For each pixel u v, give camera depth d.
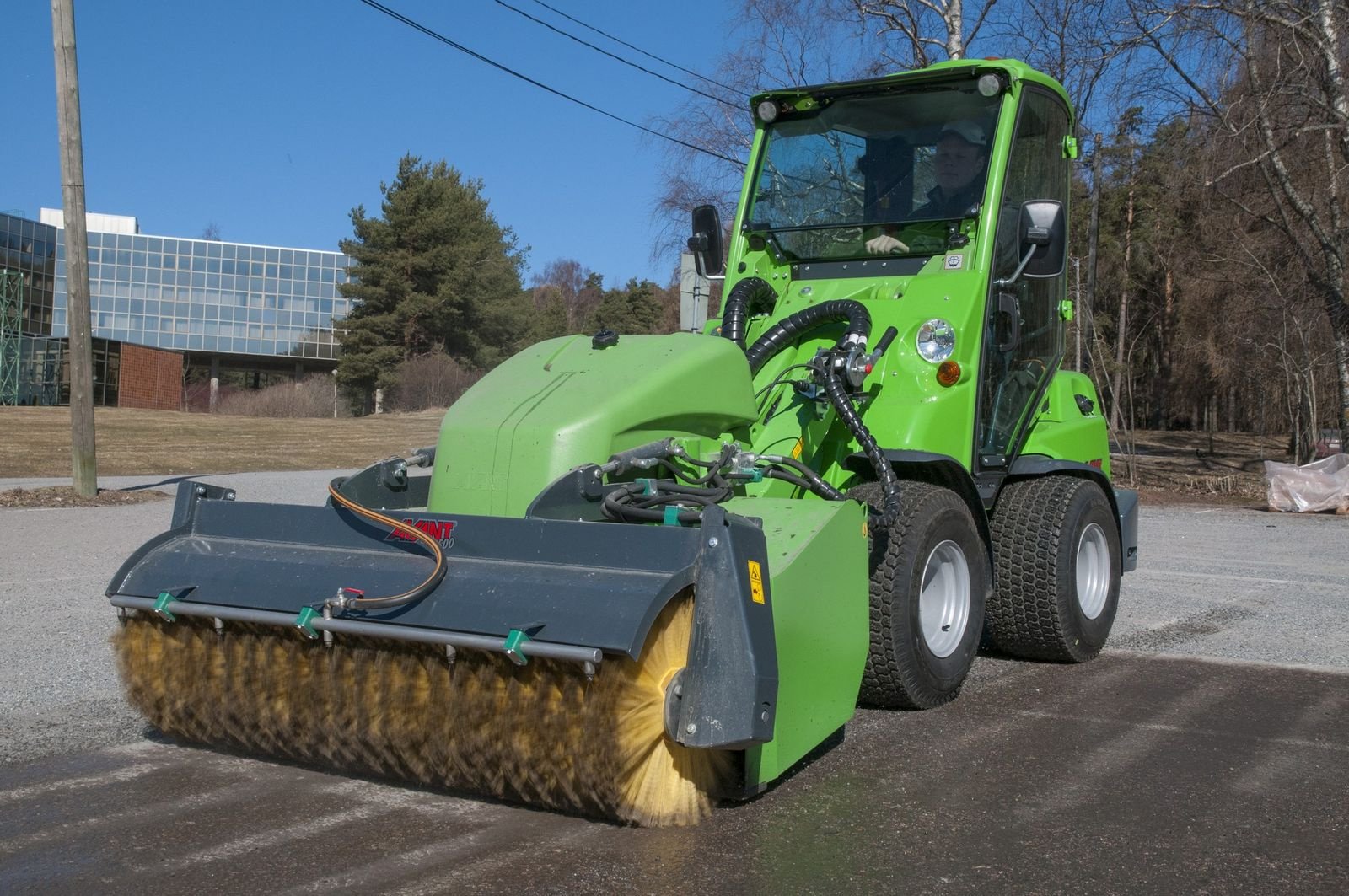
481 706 3.59
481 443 4.39
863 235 5.83
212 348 58.69
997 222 5.63
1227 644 6.64
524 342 48.66
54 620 7.00
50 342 43.84
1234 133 17.34
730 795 3.80
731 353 4.91
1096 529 6.25
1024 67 5.81
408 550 3.95
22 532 11.40
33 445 22.73
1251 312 23.52
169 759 4.30
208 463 21.58
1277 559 10.57
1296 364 22.52
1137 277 37.19
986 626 6.59
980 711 5.06
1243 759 4.39
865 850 3.45
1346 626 7.21
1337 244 18.75
